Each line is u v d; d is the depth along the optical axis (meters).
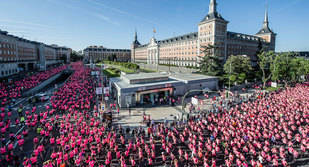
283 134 20.02
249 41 106.69
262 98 37.19
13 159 15.95
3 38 72.69
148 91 35.62
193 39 98.81
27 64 100.44
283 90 45.28
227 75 52.50
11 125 24.61
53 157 15.73
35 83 55.00
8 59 77.00
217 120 24.64
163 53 133.88
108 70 90.56
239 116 26.34
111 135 21.14
